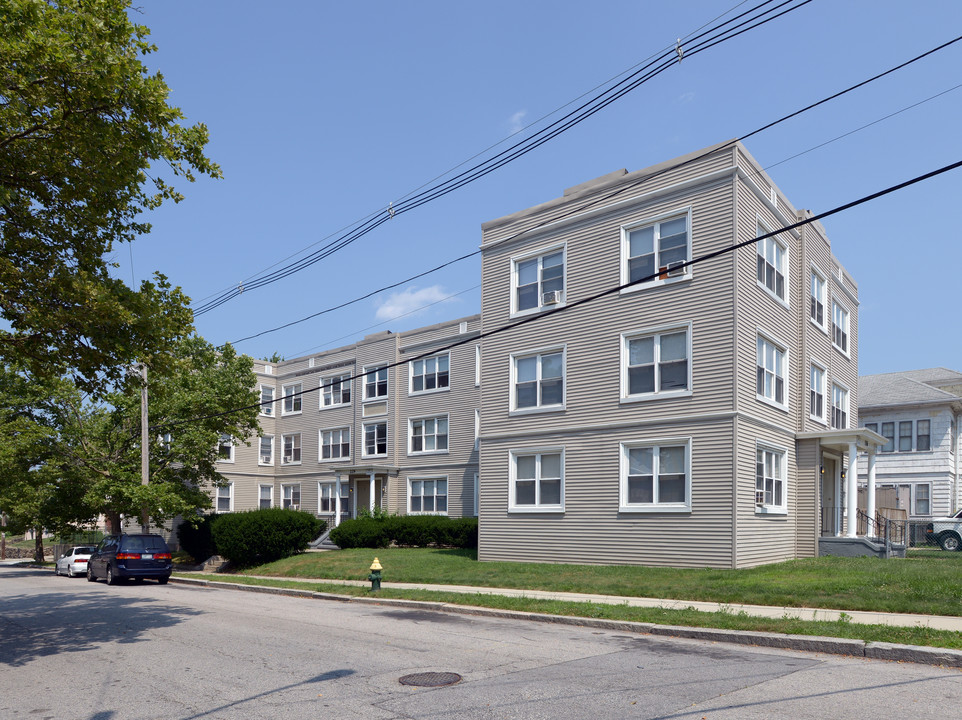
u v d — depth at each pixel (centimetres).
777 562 2053
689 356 2012
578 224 2294
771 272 2222
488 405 2462
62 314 1112
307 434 4353
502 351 2447
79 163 1155
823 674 854
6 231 1170
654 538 2011
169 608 1642
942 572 1551
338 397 4178
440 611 1527
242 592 2133
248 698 779
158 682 866
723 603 1409
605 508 2122
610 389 2156
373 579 1809
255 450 4478
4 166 1123
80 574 2997
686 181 2061
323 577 2317
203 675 899
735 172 1980
